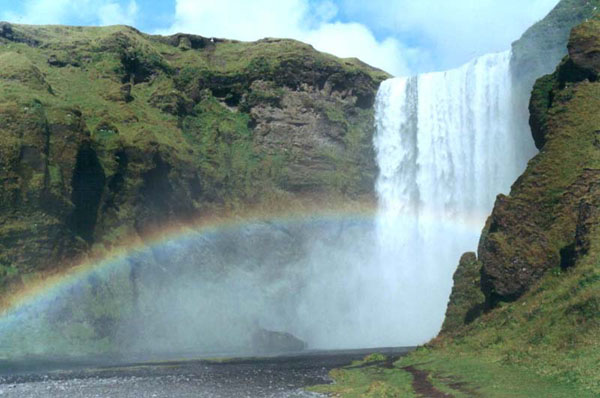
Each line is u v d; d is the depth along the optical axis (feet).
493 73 332.39
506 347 139.54
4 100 318.45
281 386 140.97
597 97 193.57
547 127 199.21
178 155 377.09
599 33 203.41
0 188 289.12
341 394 121.08
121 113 386.52
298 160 424.05
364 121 443.73
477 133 341.00
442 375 128.57
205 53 502.79
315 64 454.40
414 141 395.96
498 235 174.09
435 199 371.56
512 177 314.76
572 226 166.81
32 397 136.98
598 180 164.25
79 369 205.05
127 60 446.60
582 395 90.33
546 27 298.15
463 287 193.36
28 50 417.90
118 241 331.16
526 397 94.27
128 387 149.07
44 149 311.68
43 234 295.07
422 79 392.27
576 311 128.26
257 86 452.35
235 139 430.61
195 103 445.37
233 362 217.15
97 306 300.40
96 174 334.03
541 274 163.63
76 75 412.77
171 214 360.07
